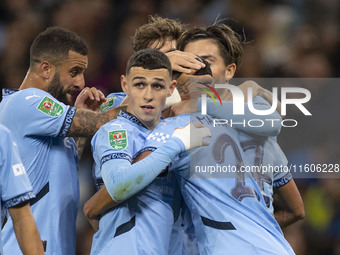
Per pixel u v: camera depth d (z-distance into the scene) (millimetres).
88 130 13750
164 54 12859
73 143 14570
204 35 14328
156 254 12445
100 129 12844
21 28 28406
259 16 29547
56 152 14039
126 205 12641
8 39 28203
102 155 12453
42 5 29062
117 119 12977
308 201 23922
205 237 12656
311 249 23891
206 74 13602
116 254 12492
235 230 12422
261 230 12578
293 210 15148
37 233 12242
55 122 13648
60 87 14289
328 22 30109
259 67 28297
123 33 28156
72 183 14195
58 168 13984
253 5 29688
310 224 23969
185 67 13430
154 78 12625
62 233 13883
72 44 14211
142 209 12609
